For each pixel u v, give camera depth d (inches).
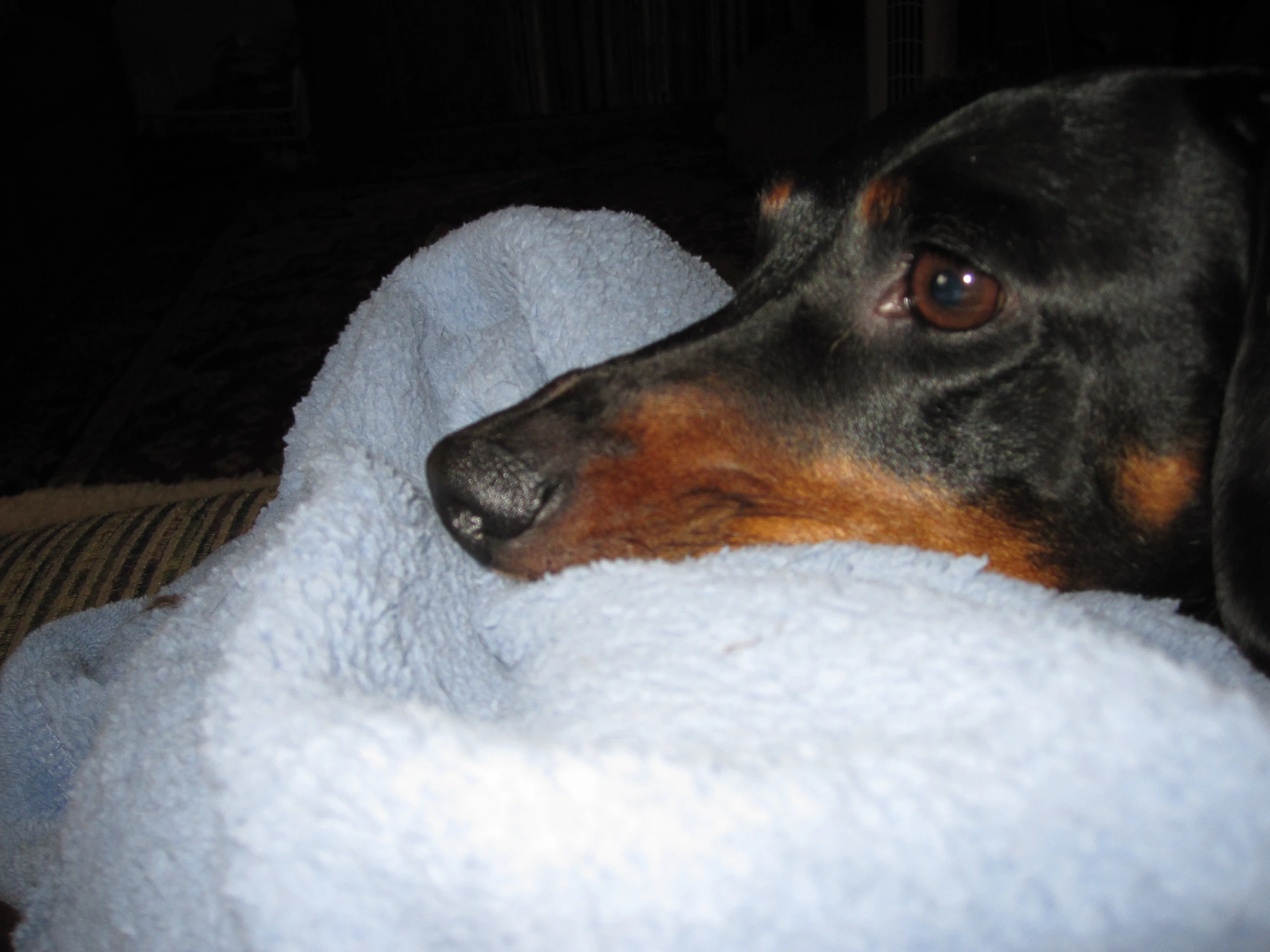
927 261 7.8
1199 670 4.4
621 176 35.1
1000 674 4.3
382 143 39.5
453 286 10.8
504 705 5.9
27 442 22.9
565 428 8.1
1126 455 8.0
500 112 40.7
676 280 10.6
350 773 4.2
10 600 11.3
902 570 5.9
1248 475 7.4
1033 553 8.2
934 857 3.8
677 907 3.8
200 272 30.7
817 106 29.2
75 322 28.2
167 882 5.3
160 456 22.1
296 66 39.9
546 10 39.2
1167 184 7.6
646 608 5.4
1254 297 7.4
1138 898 3.8
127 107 36.7
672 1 39.2
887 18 19.4
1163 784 3.9
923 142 8.2
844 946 3.8
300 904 4.2
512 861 4.0
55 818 7.9
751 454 8.1
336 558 5.6
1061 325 7.7
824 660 4.7
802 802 3.9
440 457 7.9
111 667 8.5
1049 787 3.9
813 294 8.5
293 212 34.9
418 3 38.9
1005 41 19.4
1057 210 7.5
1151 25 22.1
